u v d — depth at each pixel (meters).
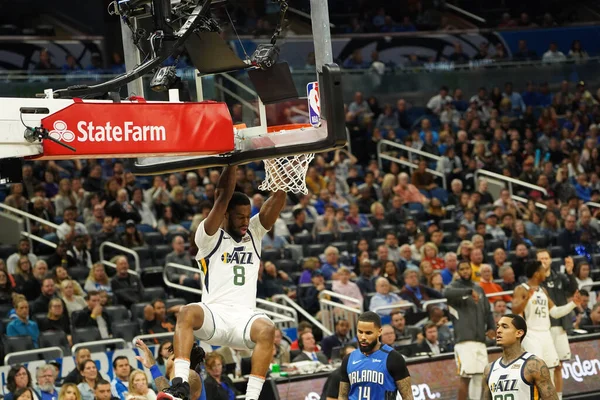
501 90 24.06
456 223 18.22
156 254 15.54
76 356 11.11
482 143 21.23
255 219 5.85
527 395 7.81
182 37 5.45
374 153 21.62
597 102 24.58
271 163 5.89
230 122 5.33
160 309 12.93
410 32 26.38
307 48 23.00
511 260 16.92
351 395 7.88
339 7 27.48
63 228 15.40
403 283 15.02
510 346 7.90
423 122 21.67
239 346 5.55
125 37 6.13
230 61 5.64
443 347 12.66
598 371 12.88
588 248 18.08
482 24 27.52
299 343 12.55
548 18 27.52
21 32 23.17
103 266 14.02
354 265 16.14
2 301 13.17
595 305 13.98
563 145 22.39
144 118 5.13
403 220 18.12
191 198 17.27
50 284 13.13
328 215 17.23
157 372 6.54
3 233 15.78
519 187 20.67
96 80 19.72
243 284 5.66
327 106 5.17
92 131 5.01
